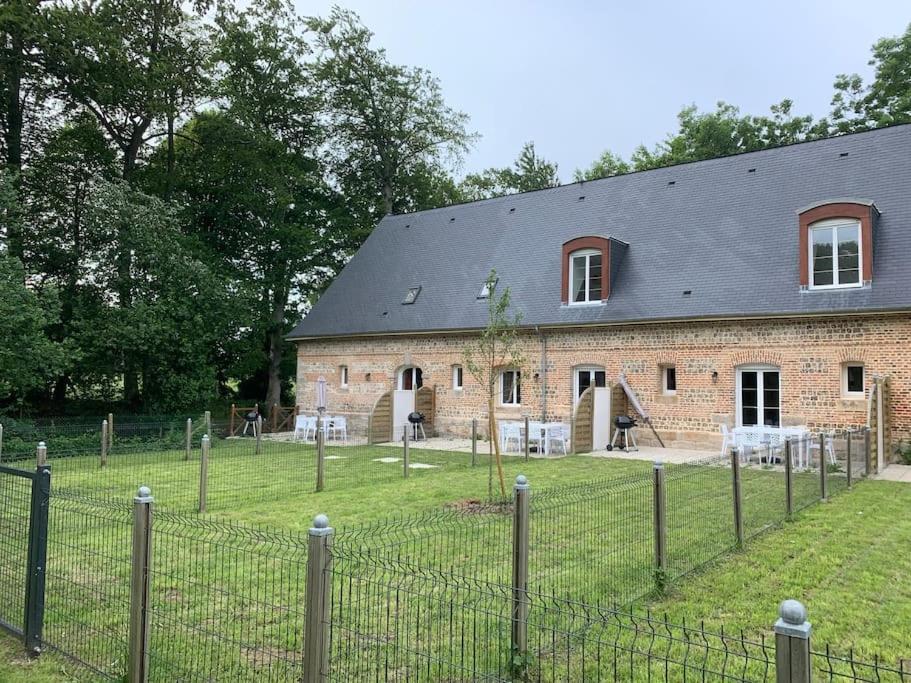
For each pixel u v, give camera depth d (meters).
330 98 32.69
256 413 24.67
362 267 26.89
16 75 22.50
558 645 4.48
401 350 23.02
